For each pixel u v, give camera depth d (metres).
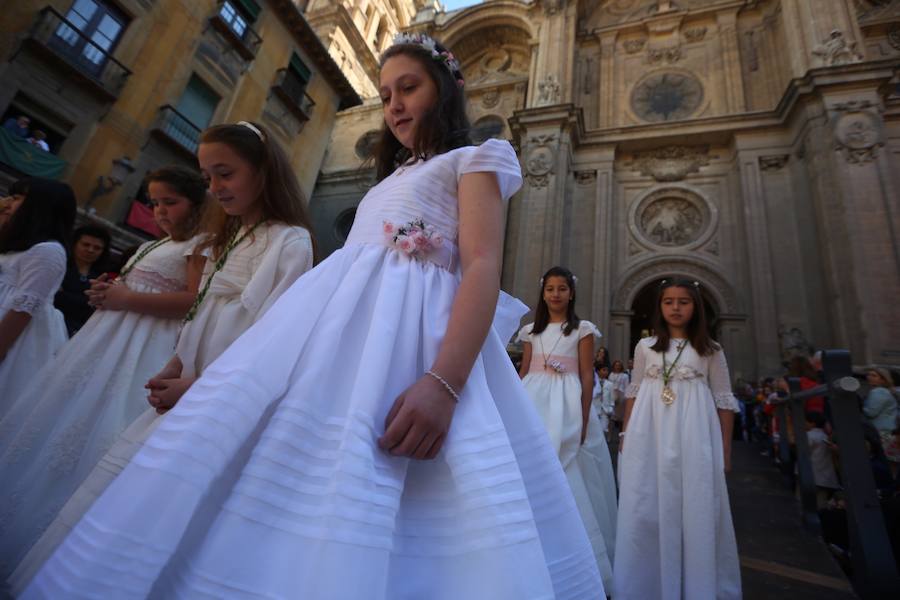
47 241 2.18
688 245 15.32
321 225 21.53
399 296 0.91
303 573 0.57
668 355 2.78
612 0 19.86
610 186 16.42
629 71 18.27
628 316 14.98
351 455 0.65
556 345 3.22
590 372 3.14
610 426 9.03
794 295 13.16
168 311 1.86
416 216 1.03
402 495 0.76
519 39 21.25
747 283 14.09
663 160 16.69
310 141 15.17
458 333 0.80
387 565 0.60
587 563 0.80
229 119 12.26
